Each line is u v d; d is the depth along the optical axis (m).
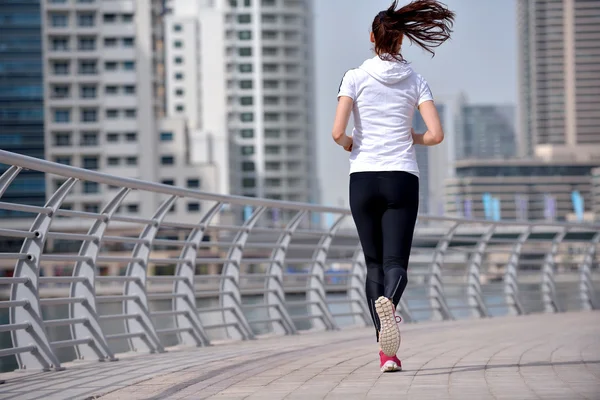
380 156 6.82
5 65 132.25
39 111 132.38
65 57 125.62
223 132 158.00
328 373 7.23
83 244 9.72
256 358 8.73
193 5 194.62
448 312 18.62
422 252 18.41
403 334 12.52
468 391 5.97
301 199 175.75
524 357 8.50
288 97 176.88
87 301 9.58
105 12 126.38
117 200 9.73
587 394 5.77
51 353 8.41
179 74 176.00
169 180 131.62
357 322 16.72
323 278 15.90
